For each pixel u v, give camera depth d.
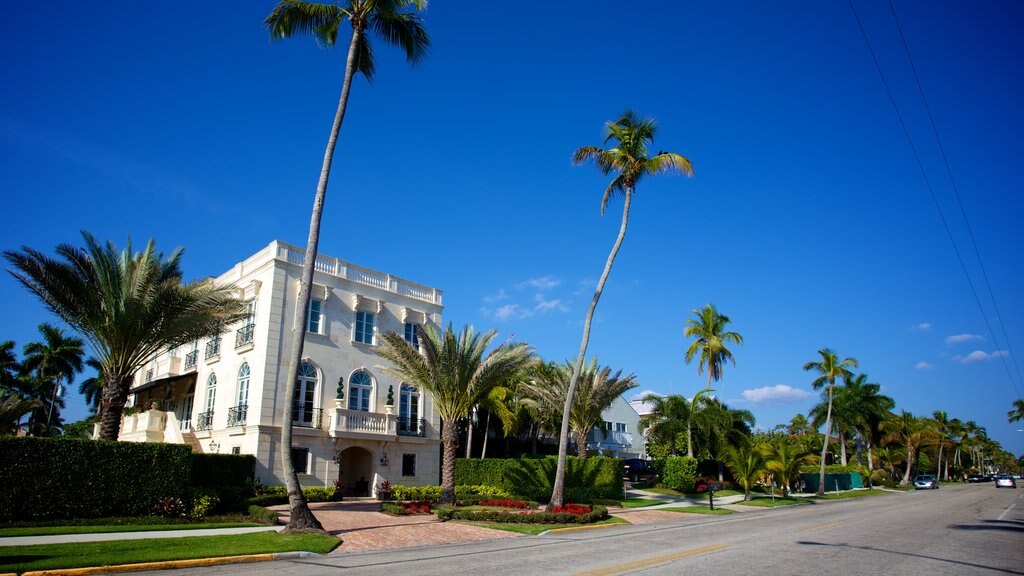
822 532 18.97
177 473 20.44
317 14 19.75
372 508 25.11
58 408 62.19
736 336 50.12
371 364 32.84
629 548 14.78
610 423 59.12
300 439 28.83
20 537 14.62
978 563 12.38
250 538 15.02
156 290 20.42
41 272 19.27
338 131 19.34
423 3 19.67
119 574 10.71
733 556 13.16
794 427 113.12
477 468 35.22
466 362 26.19
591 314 26.17
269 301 29.31
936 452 106.19
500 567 11.55
